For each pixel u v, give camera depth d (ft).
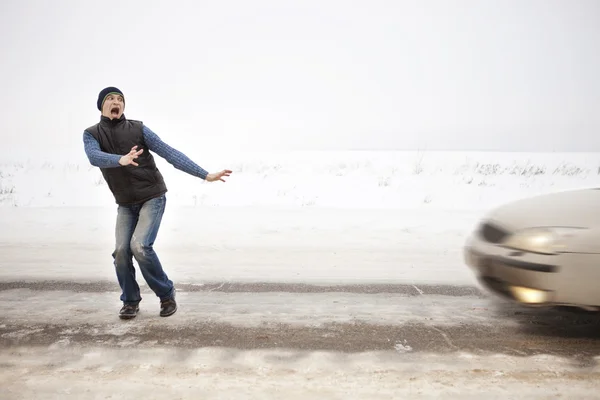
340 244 21.07
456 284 14.93
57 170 54.19
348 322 11.57
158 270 11.66
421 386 8.34
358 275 16.03
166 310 12.04
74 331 11.03
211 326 11.32
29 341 10.44
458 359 9.46
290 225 25.71
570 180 47.67
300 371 8.94
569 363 9.27
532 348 10.00
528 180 47.70
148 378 8.68
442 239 22.17
